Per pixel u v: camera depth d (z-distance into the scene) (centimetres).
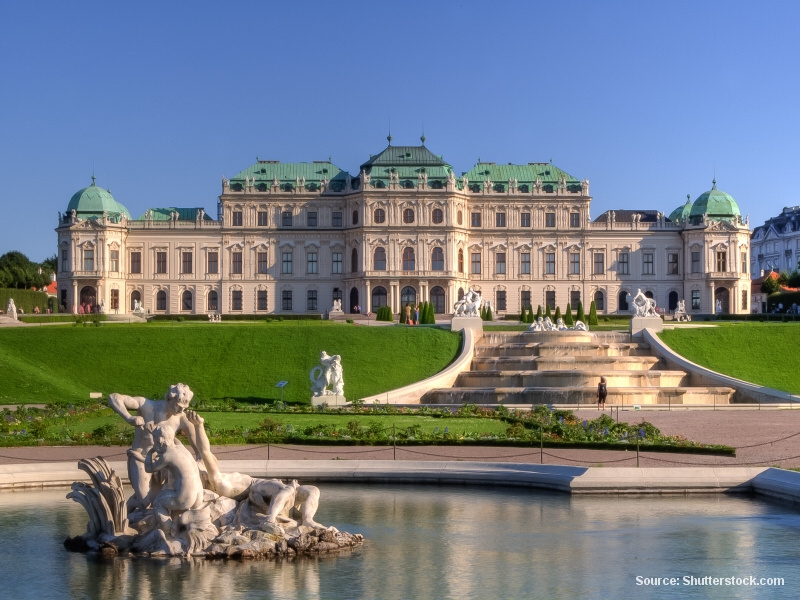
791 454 5512
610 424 6281
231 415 7619
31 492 4609
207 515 3466
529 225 18888
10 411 7269
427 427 6762
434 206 18300
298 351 10706
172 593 3027
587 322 14562
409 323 14300
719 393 9331
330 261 18800
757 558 3441
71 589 3062
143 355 10544
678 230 18938
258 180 18888
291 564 3341
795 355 10825
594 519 4016
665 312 18462
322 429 6247
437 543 3638
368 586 3112
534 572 3275
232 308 18775
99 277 18162
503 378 9806
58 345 10700
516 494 4566
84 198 18525
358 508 4247
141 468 3553
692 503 4334
